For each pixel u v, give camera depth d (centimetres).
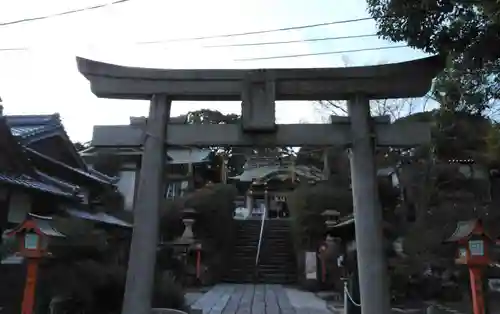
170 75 630
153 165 602
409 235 1424
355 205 588
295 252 2138
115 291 906
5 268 880
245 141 612
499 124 1101
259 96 618
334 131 615
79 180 1488
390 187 2000
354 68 627
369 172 591
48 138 1340
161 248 1955
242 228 2589
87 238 1012
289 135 614
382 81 622
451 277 1335
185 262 1967
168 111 632
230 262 2205
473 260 577
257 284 1983
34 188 956
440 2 619
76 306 863
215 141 615
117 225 1400
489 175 1545
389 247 1434
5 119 891
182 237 2048
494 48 631
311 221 1997
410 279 1301
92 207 1534
